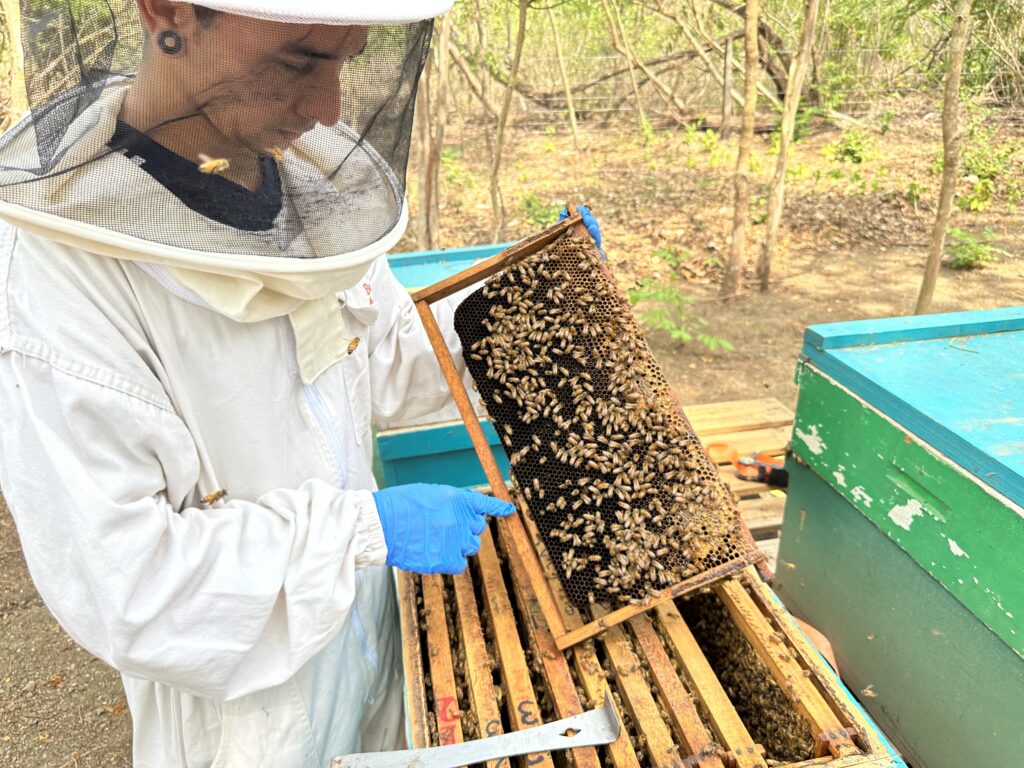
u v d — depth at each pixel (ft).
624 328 5.82
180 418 4.77
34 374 4.08
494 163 22.57
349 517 5.01
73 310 4.19
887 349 7.55
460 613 5.96
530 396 5.82
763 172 32.19
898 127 36.24
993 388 6.67
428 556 5.32
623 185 32.01
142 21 3.60
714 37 36.63
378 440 8.82
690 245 26.27
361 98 4.27
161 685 5.56
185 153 3.85
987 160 30.07
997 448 5.68
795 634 5.52
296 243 4.16
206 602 4.47
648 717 4.99
